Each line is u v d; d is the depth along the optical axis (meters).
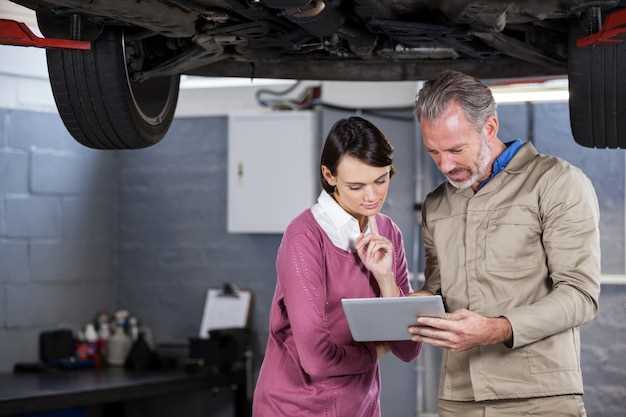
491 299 2.87
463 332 2.66
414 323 2.71
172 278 6.69
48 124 6.25
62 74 3.37
